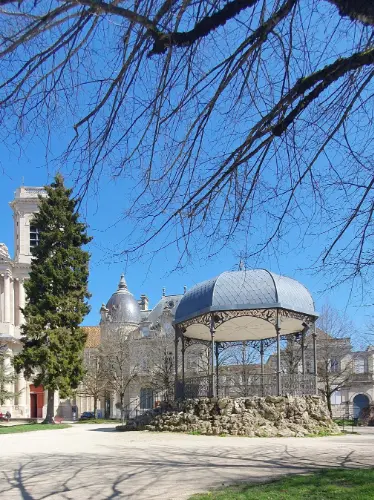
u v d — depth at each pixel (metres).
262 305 27.23
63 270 44.38
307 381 27.69
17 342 62.59
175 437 23.81
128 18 5.07
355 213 6.33
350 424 43.72
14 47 5.08
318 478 10.85
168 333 65.44
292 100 5.69
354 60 5.26
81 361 44.97
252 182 6.32
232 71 5.73
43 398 65.44
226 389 28.25
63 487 10.88
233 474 12.19
